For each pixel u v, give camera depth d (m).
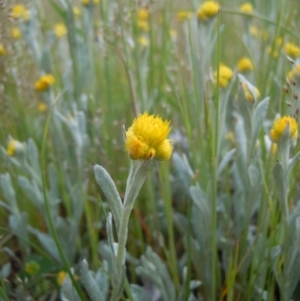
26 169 0.34
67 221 0.37
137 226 0.34
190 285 0.28
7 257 0.35
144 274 0.28
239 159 0.27
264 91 0.32
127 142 0.17
